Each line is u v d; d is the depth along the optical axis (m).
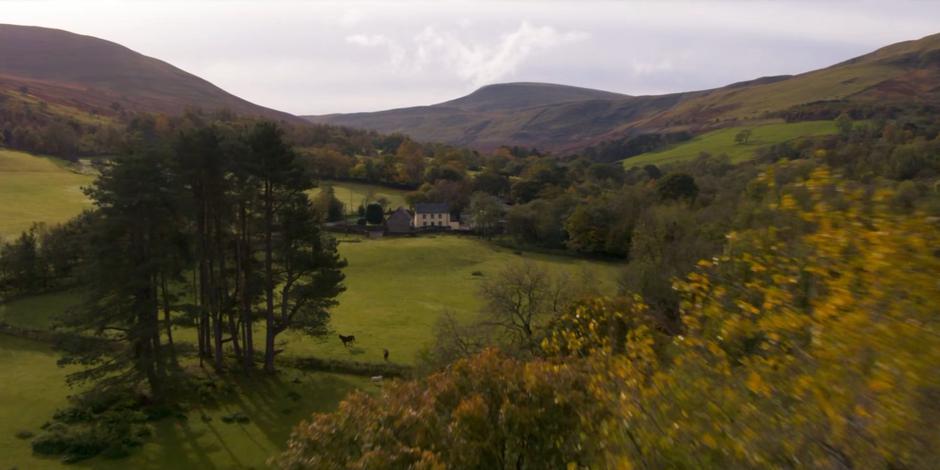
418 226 111.38
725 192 53.53
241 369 41.25
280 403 36.25
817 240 6.42
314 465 14.57
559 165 148.62
